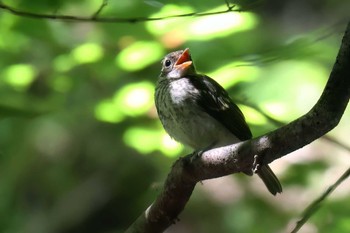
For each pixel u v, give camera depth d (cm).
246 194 1238
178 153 1023
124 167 1453
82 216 1513
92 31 1116
